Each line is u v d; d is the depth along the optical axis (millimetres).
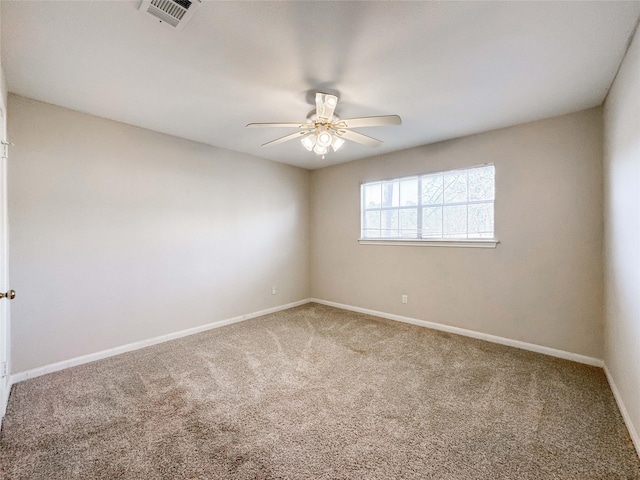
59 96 2412
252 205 4242
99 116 2820
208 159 3723
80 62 1933
